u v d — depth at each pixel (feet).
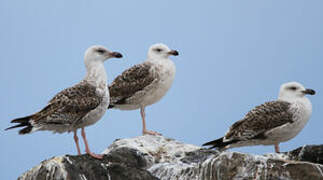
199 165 46.78
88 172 44.60
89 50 51.49
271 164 43.86
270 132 58.18
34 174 44.70
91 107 49.37
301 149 52.90
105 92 50.55
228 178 44.32
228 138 58.39
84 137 50.14
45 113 47.93
